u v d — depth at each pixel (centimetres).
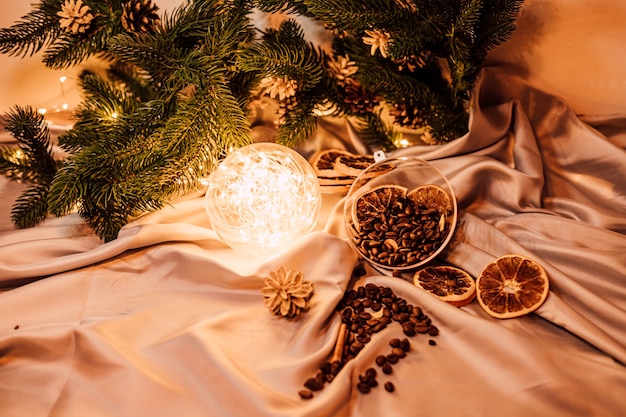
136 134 57
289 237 56
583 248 54
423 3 59
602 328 49
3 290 56
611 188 61
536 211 59
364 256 56
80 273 55
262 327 51
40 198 61
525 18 62
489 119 62
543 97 64
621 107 63
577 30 61
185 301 54
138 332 50
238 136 58
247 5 59
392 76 60
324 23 62
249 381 44
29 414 44
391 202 58
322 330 50
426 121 63
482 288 52
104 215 58
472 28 58
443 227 56
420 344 49
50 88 70
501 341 47
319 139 70
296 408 43
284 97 61
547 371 45
